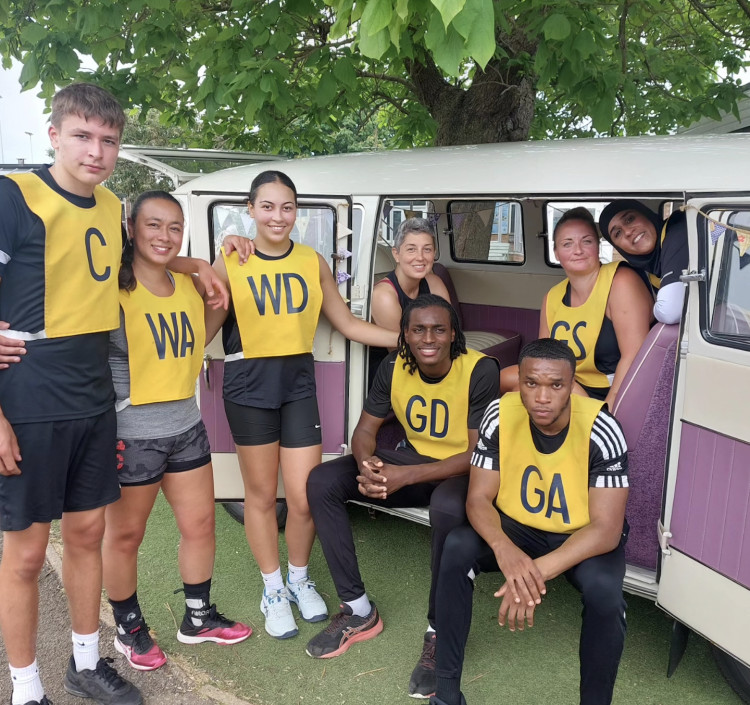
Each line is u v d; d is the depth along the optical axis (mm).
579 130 7238
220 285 2586
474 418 2707
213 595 3117
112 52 5223
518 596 2111
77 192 2041
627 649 2707
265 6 4434
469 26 1682
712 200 2033
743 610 2049
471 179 2936
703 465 2141
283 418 2795
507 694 2477
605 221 2945
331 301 2928
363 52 1891
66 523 2258
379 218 3234
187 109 6238
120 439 2371
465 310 5113
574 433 2240
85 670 2420
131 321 2311
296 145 6902
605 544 2170
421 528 3750
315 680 2557
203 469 2594
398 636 2812
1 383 1985
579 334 3027
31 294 1964
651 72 5688
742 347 1986
